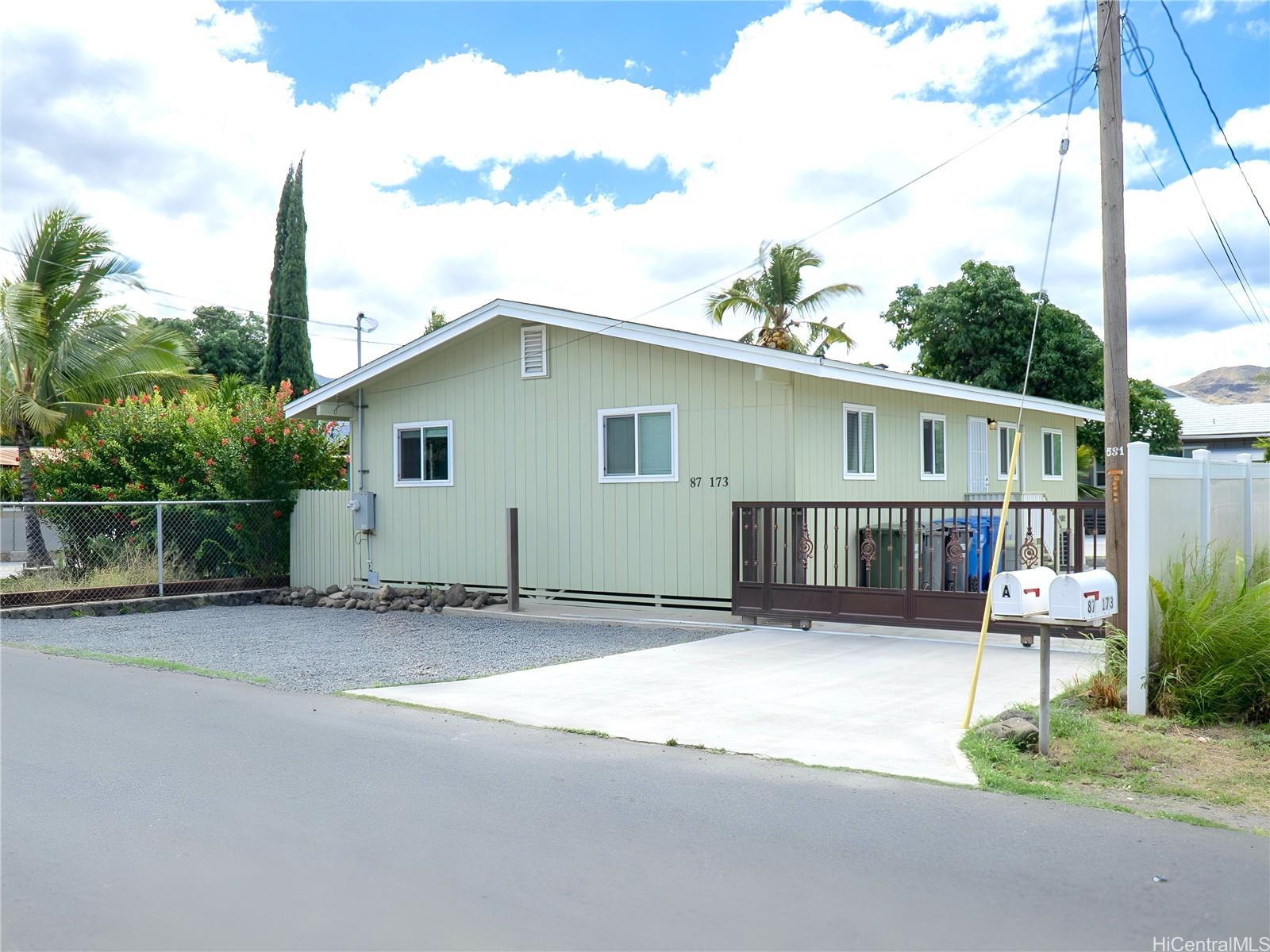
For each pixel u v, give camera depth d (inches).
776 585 482.9
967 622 430.9
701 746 274.1
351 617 578.2
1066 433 873.5
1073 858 188.5
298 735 289.9
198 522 697.0
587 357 571.5
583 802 224.4
